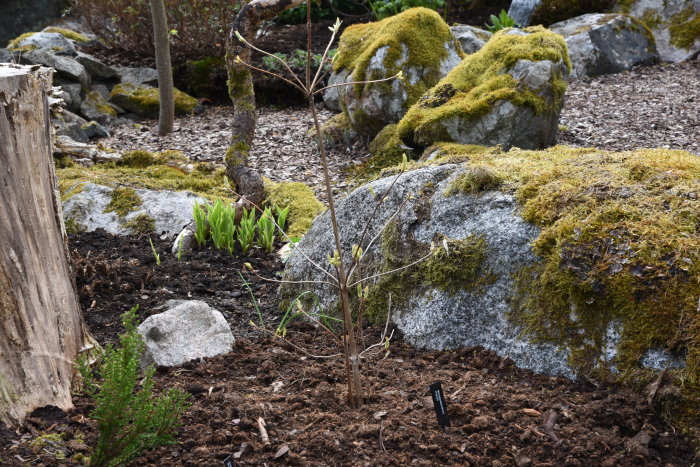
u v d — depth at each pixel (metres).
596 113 7.48
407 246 3.20
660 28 9.71
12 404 2.42
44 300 2.61
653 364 2.47
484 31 9.05
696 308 2.44
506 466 2.28
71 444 2.36
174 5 9.19
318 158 6.87
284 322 3.46
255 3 5.18
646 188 2.87
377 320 3.22
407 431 2.43
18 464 2.22
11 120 2.49
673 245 2.59
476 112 5.87
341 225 3.50
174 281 3.87
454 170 3.32
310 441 2.39
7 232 2.45
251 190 5.25
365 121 6.93
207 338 3.06
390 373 2.82
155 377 2.85
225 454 2.35
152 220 4.81
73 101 8.41
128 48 9.99
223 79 9.33
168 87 7.74
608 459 2.28
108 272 3.77
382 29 7.14
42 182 2.68
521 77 5.95
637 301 2.55
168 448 2.39
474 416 2.49
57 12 11.94
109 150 6.38
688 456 2.29
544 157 3.47
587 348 2.63
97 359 2.88
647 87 8.36
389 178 3.51
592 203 2.83
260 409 2.55
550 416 2.45
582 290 2.66
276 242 4.56
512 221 2.96
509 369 2.78
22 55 8.53
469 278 2.97
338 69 7.44
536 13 10.14
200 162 6.19
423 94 6.70
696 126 6.86
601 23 9.37
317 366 2.91
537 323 2.76
